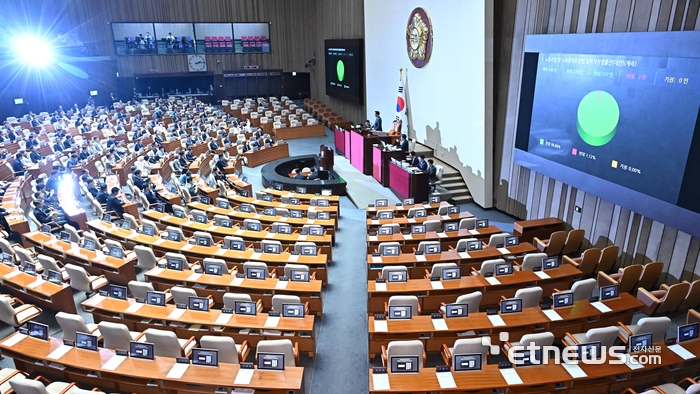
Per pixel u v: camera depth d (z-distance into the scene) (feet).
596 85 37.86
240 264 37.29
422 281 32.09
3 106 99.86
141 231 43.16
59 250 38.73
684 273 33.06
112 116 109.09
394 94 79.82
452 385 21.31
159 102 123.75
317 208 50.19
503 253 36.96
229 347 23.89
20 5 106.11
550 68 43.06
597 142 38.29
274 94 140.77
